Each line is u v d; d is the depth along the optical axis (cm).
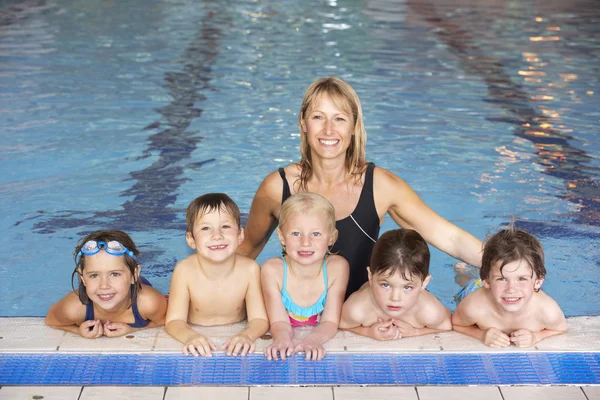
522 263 275
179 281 304
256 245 368
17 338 286
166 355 276
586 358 276
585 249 417
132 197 475
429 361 274
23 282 379
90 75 738
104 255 281
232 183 498
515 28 998
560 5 1170
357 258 336
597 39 929
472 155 551
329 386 257
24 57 795
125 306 293
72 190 481
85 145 557
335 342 288
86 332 286
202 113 637
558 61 824
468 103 675
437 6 1162
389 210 346
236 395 251
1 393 250
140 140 571
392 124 614
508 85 734
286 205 296
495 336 284
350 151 332
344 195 334
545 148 567
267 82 731
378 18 1056
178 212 458
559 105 671
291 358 275
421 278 280
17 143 555
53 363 269
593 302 365
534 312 292
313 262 294
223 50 853
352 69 782
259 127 605
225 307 307
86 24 970
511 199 478
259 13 1073
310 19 1040
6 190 476
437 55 850
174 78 738
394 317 295
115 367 267
